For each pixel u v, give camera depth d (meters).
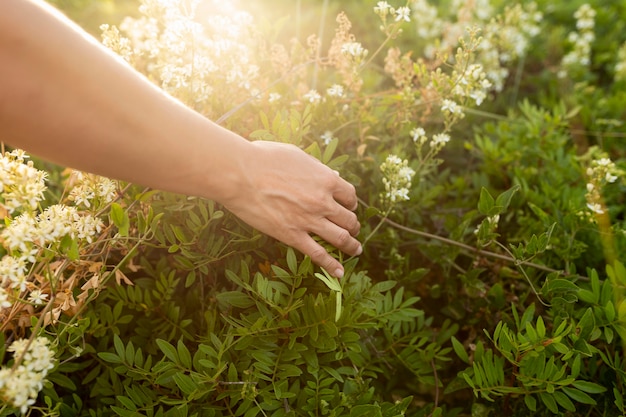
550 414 0.71
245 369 0.67
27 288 0.63
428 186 0.96
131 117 0.51
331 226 0.65
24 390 0.52
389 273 0.82
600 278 0.87
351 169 0.87
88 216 0.63
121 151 0.52
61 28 0.49
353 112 0.88
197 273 0.78
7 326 0.65
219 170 0.57
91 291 0.70
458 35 1.20
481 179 0.97
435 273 0.90
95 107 0.50
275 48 0.89
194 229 0.68
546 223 0.82
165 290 0.74
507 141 1.01
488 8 1.45
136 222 0.72
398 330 0.77
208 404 0.65
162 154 0.53
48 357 0.55
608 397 0.71
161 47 0.84
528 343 0.65
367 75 1.19
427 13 1.44
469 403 0.79
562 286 0.71
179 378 0.62
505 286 0.86
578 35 1.58
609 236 0.85
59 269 0.61
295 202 0.62
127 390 0.64
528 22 1.49
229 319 0.67
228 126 0.79
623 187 1.02
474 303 0.82
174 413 0.62
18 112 0.48
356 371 0.69
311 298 0.65
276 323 0.67
